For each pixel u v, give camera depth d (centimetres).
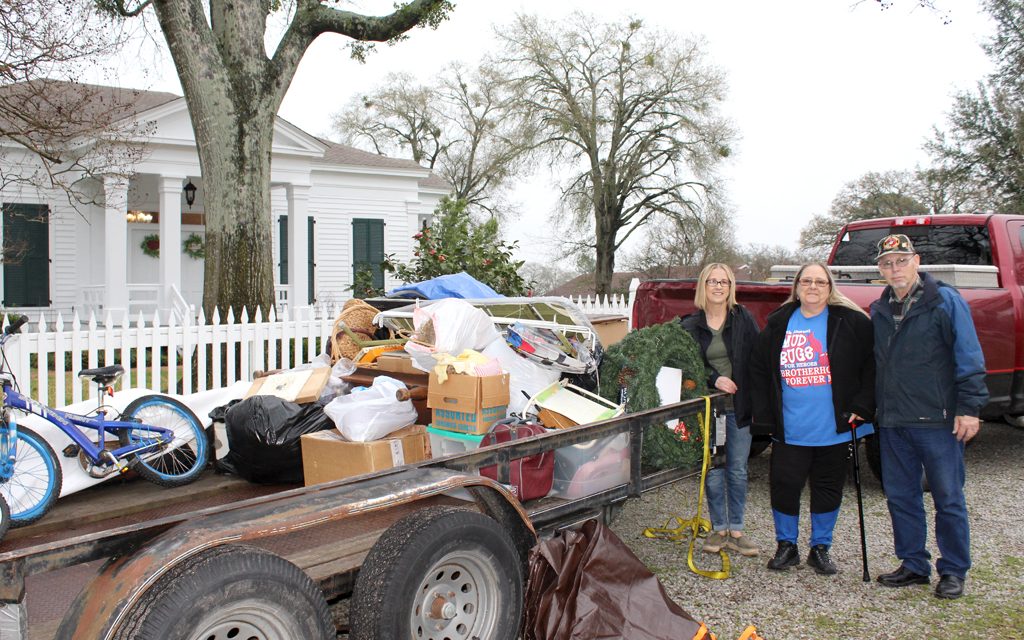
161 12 863
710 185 3400
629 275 4000
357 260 2138
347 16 935
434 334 439
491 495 316
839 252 799
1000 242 645
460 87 4441
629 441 404
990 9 2139
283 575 233
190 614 210
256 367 768
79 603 223
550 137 3453
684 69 3334
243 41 889
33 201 1652
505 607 299
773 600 397
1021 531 506
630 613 315
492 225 1154
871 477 646
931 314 396
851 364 420
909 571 416
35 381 962
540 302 481
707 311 463
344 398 407
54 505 413
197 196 1931
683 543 486
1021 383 638
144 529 234
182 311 1518
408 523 278
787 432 431
